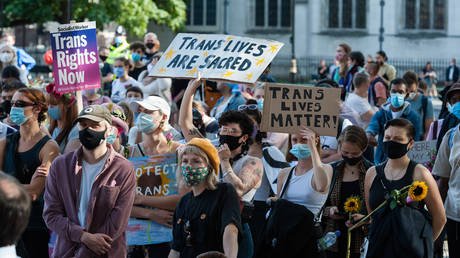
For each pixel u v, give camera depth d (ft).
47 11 137.69
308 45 184.85
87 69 33.06
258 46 30.89
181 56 31.42
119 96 56.75
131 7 137.49
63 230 26.30
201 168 25.41
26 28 159.33
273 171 30.37
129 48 68.39
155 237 29.50
